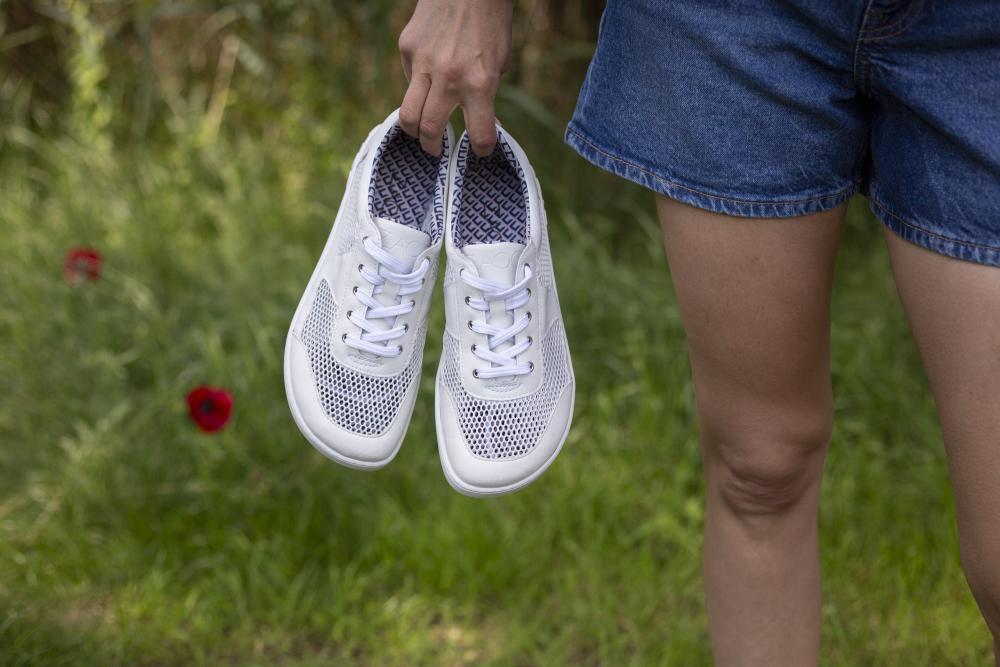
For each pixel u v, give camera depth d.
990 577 1.21
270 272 3.03
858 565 2.20
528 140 3.52
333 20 3.68
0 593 2.08
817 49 1.19
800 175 1.24
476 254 1.44
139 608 2.07
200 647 2.01
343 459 1.46
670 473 2.44
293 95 3.90
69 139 3.71
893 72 1.16
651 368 2.68
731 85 1.22
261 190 3.49
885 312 2.88
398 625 2.07
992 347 1.17
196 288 3.01
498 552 2.20
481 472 1.43
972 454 1.20
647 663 1.99
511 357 1.44
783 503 1.46
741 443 1.41
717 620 1.54
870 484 2.36
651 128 1.29
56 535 2.22
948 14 1.11
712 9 1.21
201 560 2.17
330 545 2.23
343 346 1.46
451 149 1.50
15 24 3.84
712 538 1.52
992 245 1.15
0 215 3.31
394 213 1.56
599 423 2.54
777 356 1.33
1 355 2.73
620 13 1.29
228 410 2.21
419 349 1.51
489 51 1.33
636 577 2.17
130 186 3.48
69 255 2.81
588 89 1.36
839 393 2.64
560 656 2.02
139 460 2.37
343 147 3.67
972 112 1.13
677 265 1.34
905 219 1.22
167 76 3.96
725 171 1.25
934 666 1.98
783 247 1.27
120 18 3.88
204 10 3.66
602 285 2.90
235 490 2.31
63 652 1.93
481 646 2.06
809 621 1.51
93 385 2.64
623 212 3.40
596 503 2.32
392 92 3.80
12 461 2.43
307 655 2.03
